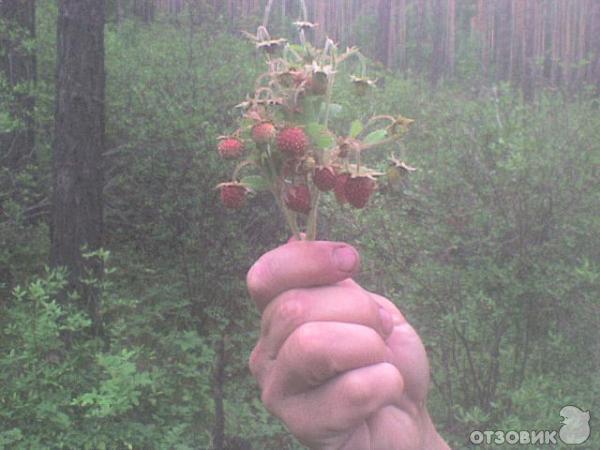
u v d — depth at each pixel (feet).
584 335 2.73
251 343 3.48
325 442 0.84
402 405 0.98
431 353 2.93
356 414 0.82
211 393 3.02
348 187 0.90
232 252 3.90
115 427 2.59
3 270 4.01
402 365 1.00
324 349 0.82
